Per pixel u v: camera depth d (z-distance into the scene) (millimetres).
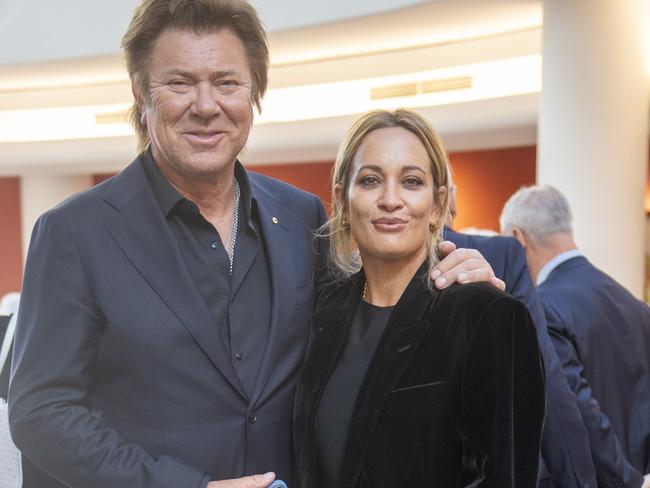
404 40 5941
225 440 1393
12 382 1308
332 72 6805
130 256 1371
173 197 1424
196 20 1333
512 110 5914
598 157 4020
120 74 7672
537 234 2299
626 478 1863
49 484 1454
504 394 1159
